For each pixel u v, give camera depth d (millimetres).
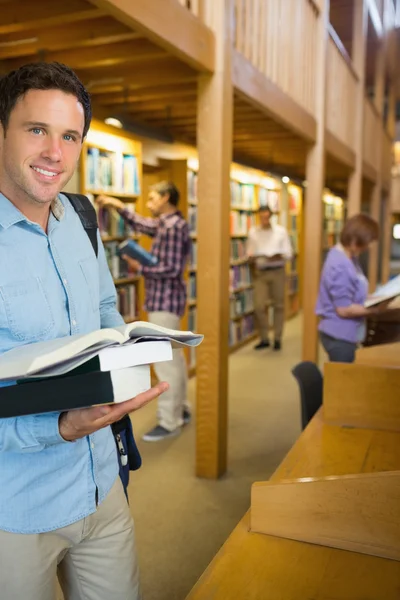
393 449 2033
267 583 1268
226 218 3285
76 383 1042
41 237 1271
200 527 2965
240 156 7324
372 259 10188
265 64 3934
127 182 4859
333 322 3613
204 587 1253
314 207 5449
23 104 1145
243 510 3137
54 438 1136
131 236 4945
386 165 11953
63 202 1423
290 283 9828
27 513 1245
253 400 5219
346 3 7934
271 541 1422
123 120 4695
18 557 1256
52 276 1276
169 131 5516
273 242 7129
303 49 4883
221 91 3094
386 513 1339
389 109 12883
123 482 1524
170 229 3967
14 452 1229
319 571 1305
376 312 3453
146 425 4449
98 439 1376
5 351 1191
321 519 1398
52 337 1244
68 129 1178
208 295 3279
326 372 2262
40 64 1164
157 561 2664
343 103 6805
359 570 1306
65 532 1312
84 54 3188
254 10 3678
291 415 4797
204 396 3426
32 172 1173
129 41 3086
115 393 1042
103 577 1433
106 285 1569
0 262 1177
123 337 1055
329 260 3596
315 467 1891
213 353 3342
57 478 1272
